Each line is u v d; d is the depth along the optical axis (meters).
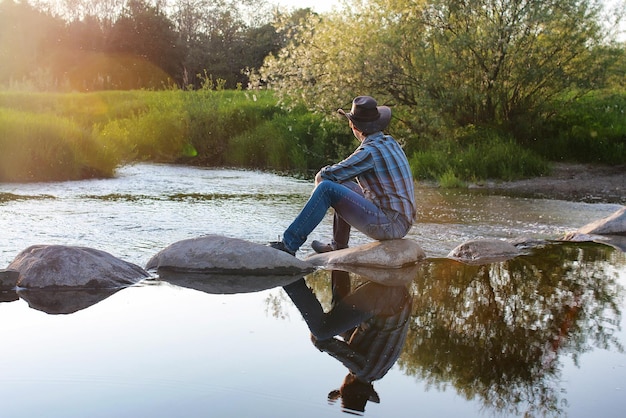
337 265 5.49
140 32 45.94
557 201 9.48
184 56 46.19
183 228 6.80
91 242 5.97
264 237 6.41
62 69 44.44
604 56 12.36
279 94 13.33
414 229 7.20
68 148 11.48
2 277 4.57
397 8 12.60
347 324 3.82
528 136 13.25
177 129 16.91
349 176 5.38
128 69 46.06
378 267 5.39
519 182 11.44
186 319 3.86
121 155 14.98
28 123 11.59
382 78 12.45
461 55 12.55
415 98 12.92
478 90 12.98
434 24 12.59
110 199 8.93
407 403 2.70
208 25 46.75
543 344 3.48
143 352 3.26
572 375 3.04
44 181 10.97
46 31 45.34
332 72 12.62
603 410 2.66
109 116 19.16
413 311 4.11
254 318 3.90
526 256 5.94
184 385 2.85
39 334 3.53
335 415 2.57
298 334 3.61
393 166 5.41
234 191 10.34
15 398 2.69
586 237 6.91
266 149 15.91
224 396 2.74
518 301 4.34
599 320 3.91
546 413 2.61
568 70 12.64
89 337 3.49
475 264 5.57
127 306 4.14
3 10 44.62
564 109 13.38
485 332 3.66
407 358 3.24
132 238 6.23
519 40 12.40
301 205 8.77
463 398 2.77
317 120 15.62
